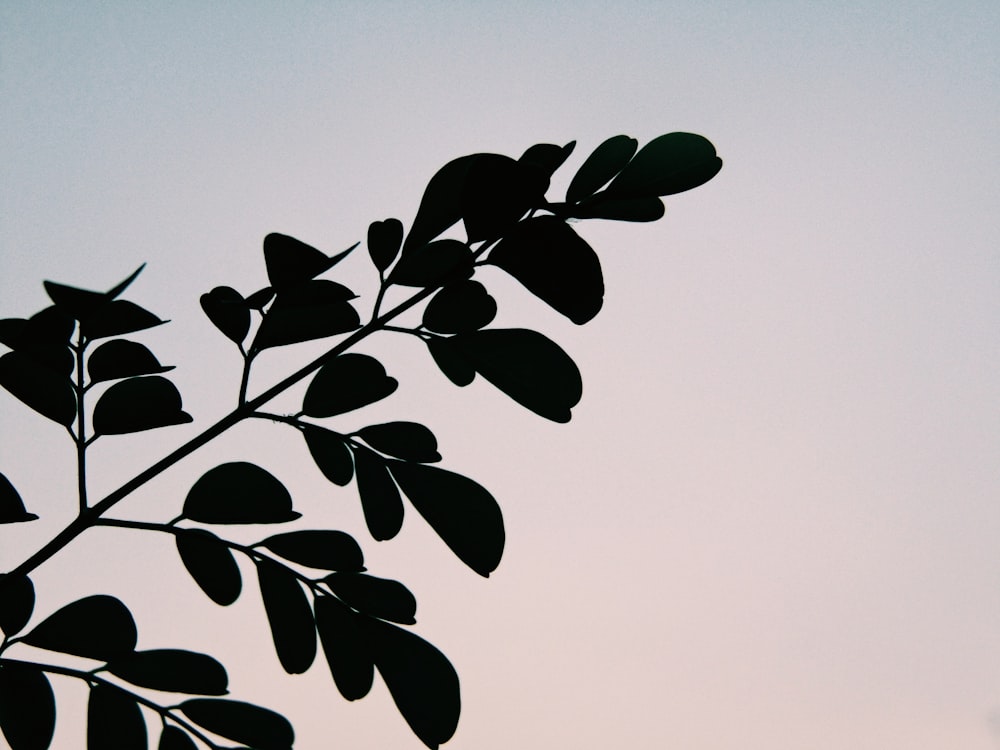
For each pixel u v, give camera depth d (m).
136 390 0.22
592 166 0.21
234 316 0.22
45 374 0.22
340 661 0.22
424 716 0.22
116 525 0.22
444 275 0.21
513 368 0.22
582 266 0.21
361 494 0.22
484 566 0.22
